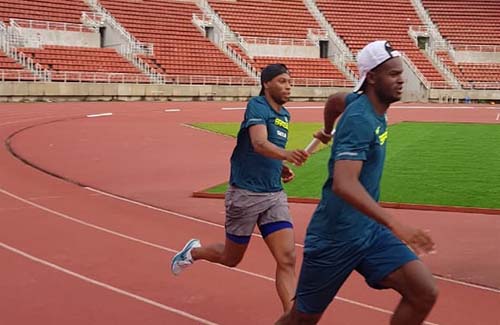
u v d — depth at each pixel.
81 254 7.86
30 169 14.21
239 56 43.09
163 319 5.77
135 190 12.26
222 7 47.59
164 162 15.75
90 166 14.84
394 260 3.95
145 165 15.23
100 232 9.02
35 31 36.94
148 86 37.34
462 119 30.30
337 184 3.76
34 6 38.56
